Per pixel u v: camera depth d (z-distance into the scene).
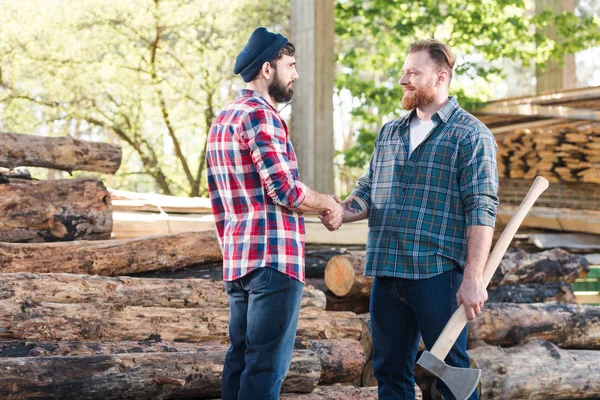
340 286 4.98
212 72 11.31
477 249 3.05
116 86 11.17
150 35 11.09
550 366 4.78
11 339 3.59
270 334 2.87
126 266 4.57
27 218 4.76
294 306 2.91
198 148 12.20
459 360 3.21
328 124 7.90
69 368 3.25
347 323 4.48
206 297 4.36
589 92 7.52
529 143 7.58
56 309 3.73
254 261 2.86
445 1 10.62
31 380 3.13
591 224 7.21
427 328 3.18
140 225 5.65
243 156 2.86
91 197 4.95
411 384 3.44
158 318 3.98
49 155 4.96
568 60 10.18
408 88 3.27
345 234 6.54
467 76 10.24
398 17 10.59
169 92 11.40
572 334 5.26
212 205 3.11
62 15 10.68
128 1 10.80
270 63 2.98
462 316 3.00
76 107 11.08
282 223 2.89
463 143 3.17
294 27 8.06
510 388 4.58
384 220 3.32
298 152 7.96
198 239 4.79
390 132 3.41
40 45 10.70
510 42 10.17
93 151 5.12
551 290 5.74
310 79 7.86
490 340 4.96
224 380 3.08
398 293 3.27
